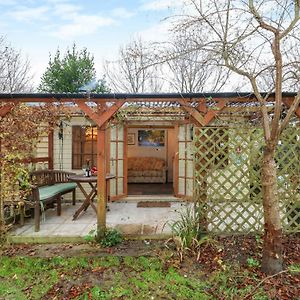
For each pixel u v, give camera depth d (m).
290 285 2.97
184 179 7.25
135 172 10.38
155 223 5.10
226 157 4.20
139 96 4.08
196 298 2.81
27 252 3.94
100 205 4.29
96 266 3.51
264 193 3.26
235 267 3.36
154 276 3.24
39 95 4.07
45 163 6.88
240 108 4.85
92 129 7.28
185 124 7.23
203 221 4.23
